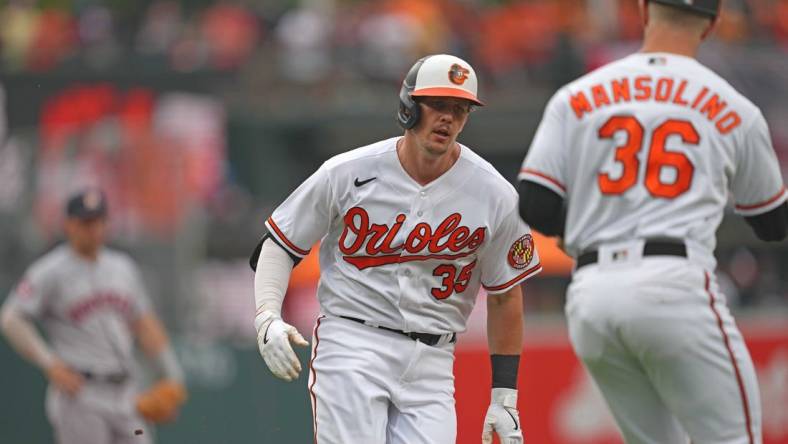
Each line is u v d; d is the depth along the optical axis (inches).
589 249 677.3
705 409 661.3
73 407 1212.5
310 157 2171.5
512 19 2309.3
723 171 671.8
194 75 2053.4
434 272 719.1
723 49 2266.2
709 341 654.5
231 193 1978.3
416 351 717.3
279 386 1416.1
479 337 1494.8
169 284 1603.1
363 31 2239.2
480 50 2272.4
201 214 1760.6
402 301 713.0
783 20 2516.0
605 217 671.1
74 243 1212.5
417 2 2295.8
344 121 2132.1
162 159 1638.8
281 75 2169.0
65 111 1962.4
